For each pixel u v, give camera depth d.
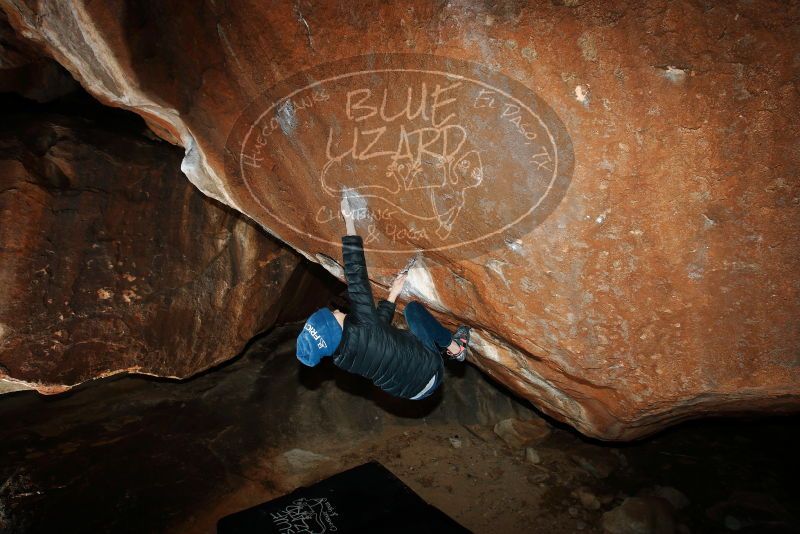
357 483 3.74
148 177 4.79
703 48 1.92
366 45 2.42
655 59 1.98
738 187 2.12
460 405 6.29
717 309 2.44
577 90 2.13
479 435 6.01
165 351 5.24
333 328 2.62
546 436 5.91
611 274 2.54
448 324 3.93
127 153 4.74
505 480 5.32
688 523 4.73
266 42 2.59
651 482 5.25
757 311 2.37
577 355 2.93
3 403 6.02
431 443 5.87
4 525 4.45
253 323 5.94
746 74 1.91
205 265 5.29
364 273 2.81
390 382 2.80
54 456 5.23
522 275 2.78
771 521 4.67
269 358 6.92
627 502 4.76
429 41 2.27
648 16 1.93
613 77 2.06
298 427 5.92
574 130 2.21
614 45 2.00
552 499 5.06
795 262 2.20
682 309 2.51
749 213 2.17
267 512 3.48
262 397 6.27
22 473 4.97
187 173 3.53
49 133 4.46
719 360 2.57
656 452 5.70
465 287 3.21
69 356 4.62
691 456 5.65
